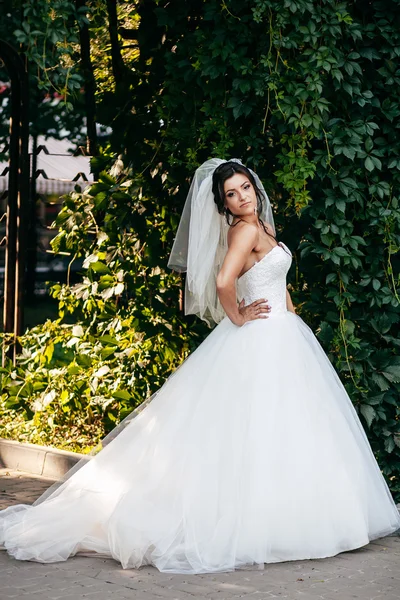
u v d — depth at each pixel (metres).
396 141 5.05
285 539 3.94
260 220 4.49
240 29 4.81
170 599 3.43
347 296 5.03
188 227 4.79
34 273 9.65
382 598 3.48
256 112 4.99
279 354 4.21
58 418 6.52
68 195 6.47
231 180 4.32
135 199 5.66
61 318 6.83
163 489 4.08
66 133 14.80
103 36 6.95
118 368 6.19
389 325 5.14
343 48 4.91
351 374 5.09
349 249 5.12
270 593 3.52
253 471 3.96
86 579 3.69
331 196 4.91
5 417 6.82
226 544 3.88
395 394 5.19
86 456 4.57
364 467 4.33
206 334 5.41
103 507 4.11
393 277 5.14
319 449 4.11
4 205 14.76
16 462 6.04
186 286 4.84
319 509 4.02
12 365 6.79
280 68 4.80
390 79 4.97
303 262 5.13
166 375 5.97
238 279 4.44
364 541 4.11
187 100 5.19
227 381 4.17
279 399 4.11
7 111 14.61
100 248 6.36
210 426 4.10
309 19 4.74
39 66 4.33
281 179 4.87
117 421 6.07
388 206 5.08
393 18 4.90
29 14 4.28
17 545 4.03
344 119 5.02
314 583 3.66
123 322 6.17
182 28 5.14
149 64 5.74
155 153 5.56
